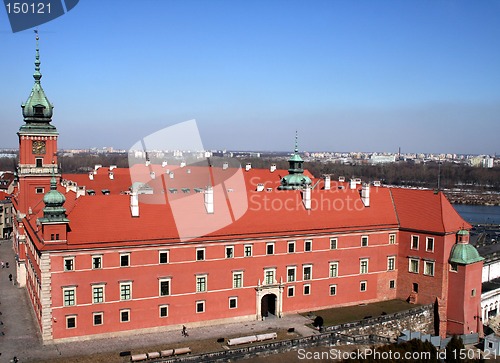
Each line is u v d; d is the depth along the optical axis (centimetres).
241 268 9419
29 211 10994
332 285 10419
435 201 11012
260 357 7894
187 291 8975
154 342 8325
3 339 8288
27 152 11725
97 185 14150
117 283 8444
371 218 10994
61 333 8131
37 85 11781
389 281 11144
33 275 9438
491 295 11319
